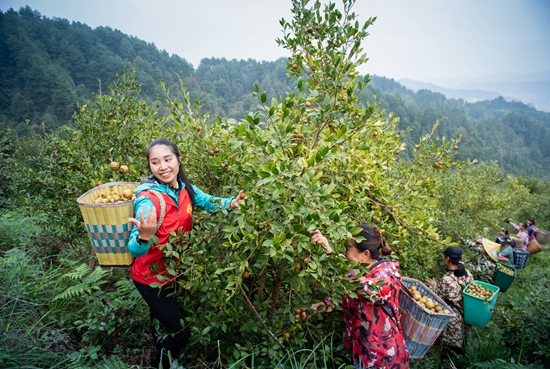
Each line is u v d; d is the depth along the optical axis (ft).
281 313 7.63
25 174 13.76
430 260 11.02
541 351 9.89
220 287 6.49
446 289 10.88
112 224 5.74
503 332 11.37
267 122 6.97
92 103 11.43
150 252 6.11
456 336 10.51
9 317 7.52
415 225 8.01
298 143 7.48
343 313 7.37
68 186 10.75
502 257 17.12
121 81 11.17
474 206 23.30
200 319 6.86
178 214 6.27
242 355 6.59
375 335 6.55
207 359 7.54
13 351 6.48
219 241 6.70
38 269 10.39
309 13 8.21
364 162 7.80
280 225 5.46
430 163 12.79
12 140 25.49
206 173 8.31
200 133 8.16
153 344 8.00
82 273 9.53
